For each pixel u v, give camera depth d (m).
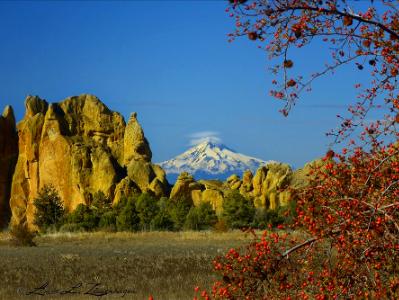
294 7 7.03
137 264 35.00
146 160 144.88
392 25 7.99
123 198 100.19
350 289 8.00
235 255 8.49
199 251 44.53
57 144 147.38
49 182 146.00
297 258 8.26
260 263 8.27
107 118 155.88
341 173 8.52
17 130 163.25
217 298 8.55
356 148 8.82
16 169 156.25
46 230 92.94
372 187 8.31
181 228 86.44
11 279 28.42
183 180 120.19
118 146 153.00
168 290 23.84
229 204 82.06
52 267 33.81
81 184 136.25
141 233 72.00
